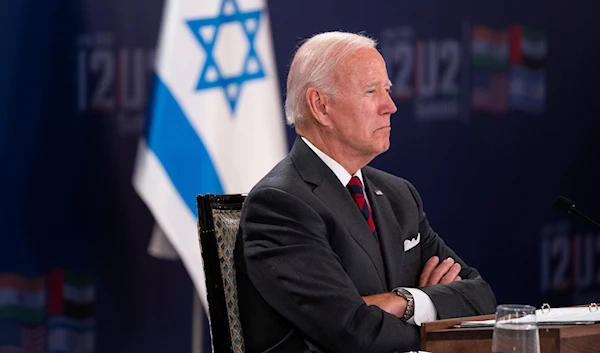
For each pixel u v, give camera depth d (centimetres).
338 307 446
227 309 483
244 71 804
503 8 1004
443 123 983
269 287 465
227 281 486
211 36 795
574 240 1053
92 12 870
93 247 869
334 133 505
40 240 853
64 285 860
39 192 854
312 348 457
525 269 1029
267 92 810
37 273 852
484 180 1006
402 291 473
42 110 856
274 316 472
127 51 878
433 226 981
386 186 558
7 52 845
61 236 859
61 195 860
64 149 862
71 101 865
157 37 884
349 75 499
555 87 1037
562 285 1048
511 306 328
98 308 870
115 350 874
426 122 973
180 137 789
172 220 784
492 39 1001
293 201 474
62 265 859
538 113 1030
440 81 979
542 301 1037
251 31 807
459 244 995
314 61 507
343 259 485
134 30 880
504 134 1013
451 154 988
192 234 790
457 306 481
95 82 870
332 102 501
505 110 1012
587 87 1053
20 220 848
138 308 880
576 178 1053
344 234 486
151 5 883
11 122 846
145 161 793
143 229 881
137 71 880
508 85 1012
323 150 511
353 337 442
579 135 1052
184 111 788
